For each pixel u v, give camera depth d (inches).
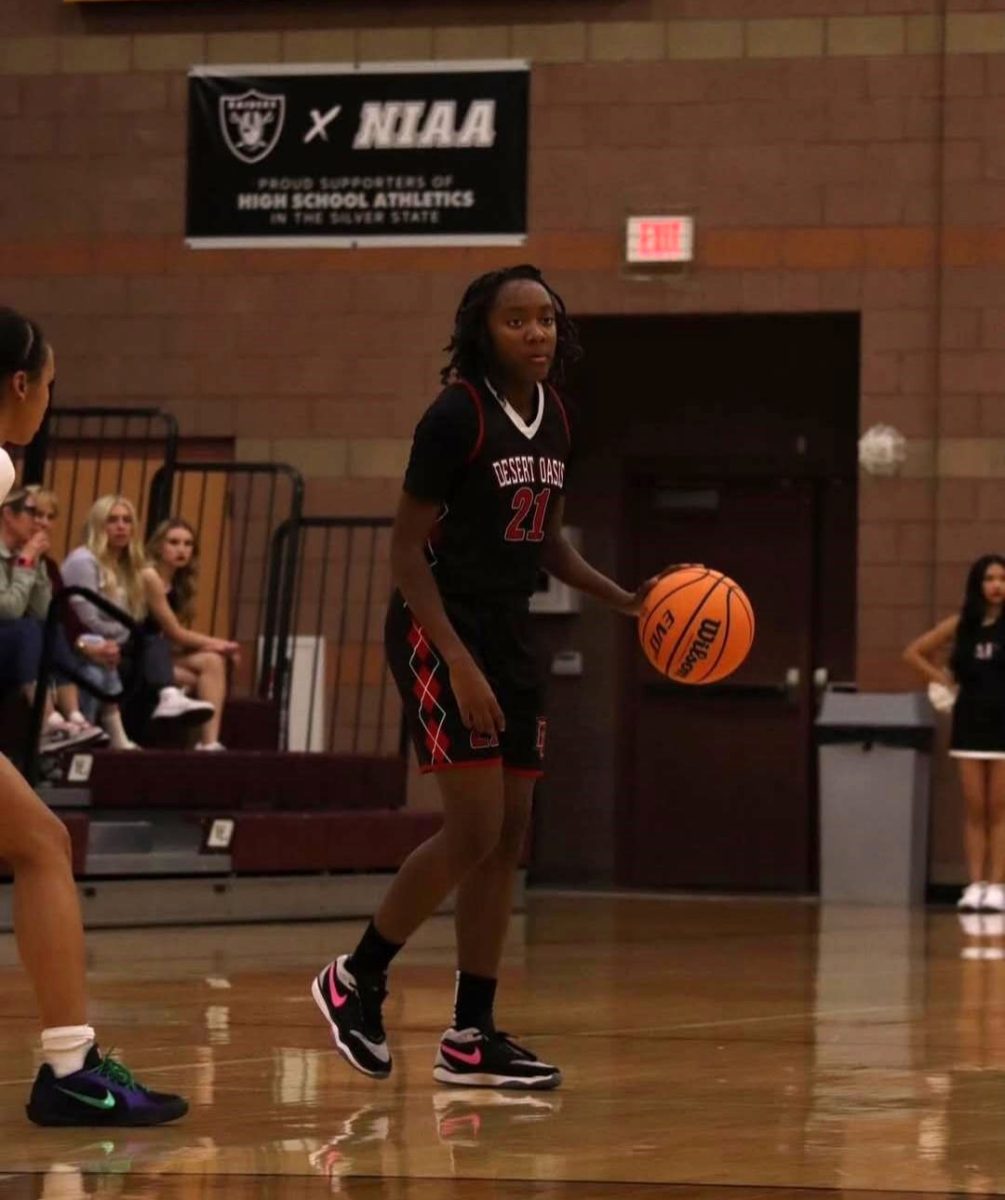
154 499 776.3
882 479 863.1
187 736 696.4
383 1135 270.8
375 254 898.7
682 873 971.3
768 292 872.9
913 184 863.7
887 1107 299.9
